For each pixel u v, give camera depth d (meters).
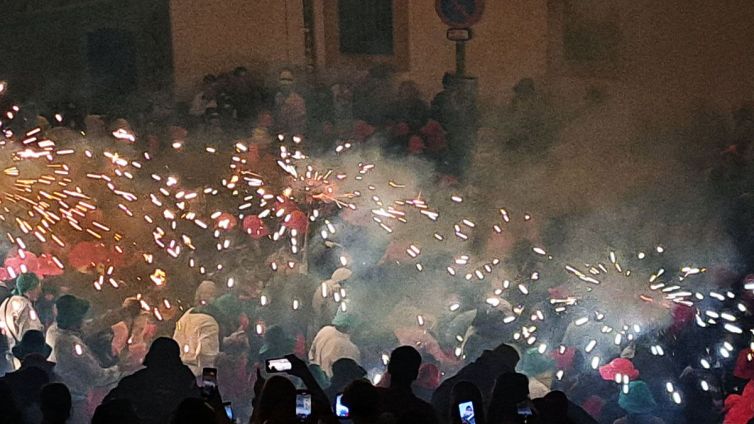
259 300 15.42
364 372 11.05
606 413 11.71
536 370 13.19
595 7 24.59
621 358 12.50
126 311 14.03
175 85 21.91
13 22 20.97
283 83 22.47
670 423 12.13
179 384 10.32
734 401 12.05
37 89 21.06
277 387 8.25
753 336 14.16
